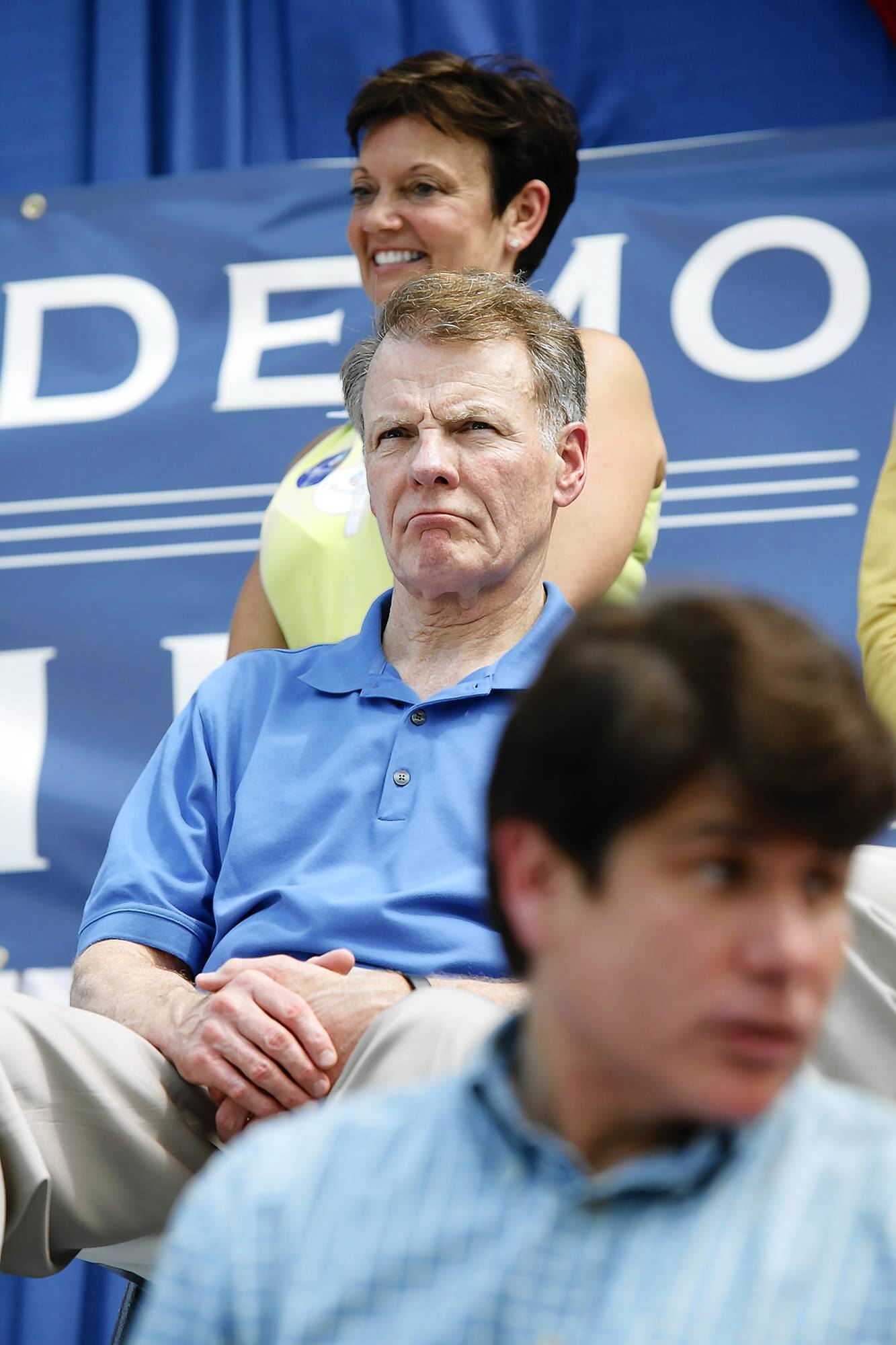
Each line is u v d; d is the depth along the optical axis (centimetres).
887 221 1031
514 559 681
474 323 695
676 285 1034
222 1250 319
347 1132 327
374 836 644
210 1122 575
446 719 663
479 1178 312
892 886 600
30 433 1068
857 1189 299
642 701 289
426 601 686
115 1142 554
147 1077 563
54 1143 546
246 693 709
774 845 290
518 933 319
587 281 1041
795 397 1002
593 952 299
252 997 562
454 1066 481
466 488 675
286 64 1159
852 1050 559
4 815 991
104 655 1021
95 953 645
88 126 1168
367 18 1142
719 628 296
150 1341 316
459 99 900
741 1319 289
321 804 657
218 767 690
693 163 1057
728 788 286
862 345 1008
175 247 1109
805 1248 294
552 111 920
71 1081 552
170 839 677
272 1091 551
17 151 1172
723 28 1105
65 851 985
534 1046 319
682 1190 301
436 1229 309
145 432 1062
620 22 1112
